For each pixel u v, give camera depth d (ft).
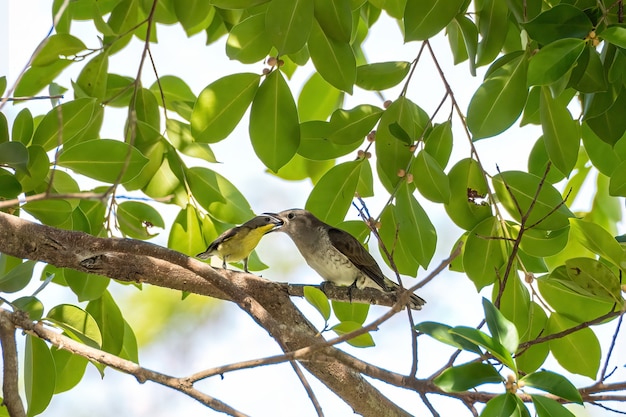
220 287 29.53
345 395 33.73
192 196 36.65
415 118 36.29
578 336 35.70
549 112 33.42
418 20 30.53
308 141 35.68
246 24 32.27
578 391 24.88
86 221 34.86
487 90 32.22
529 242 35.12
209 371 26.07
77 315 31.76
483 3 34.12
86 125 32.76
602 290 29.60
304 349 25.12
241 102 33.04
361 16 41.01
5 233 29.68
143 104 37.01
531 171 38.83
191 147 36.32
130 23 37.68
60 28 37.01
